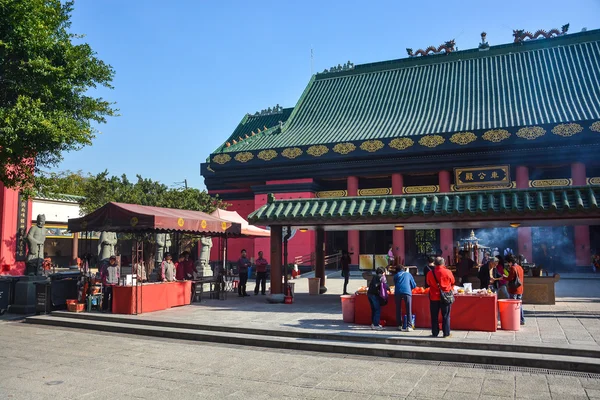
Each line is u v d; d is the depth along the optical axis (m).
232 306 17.12
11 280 16.98
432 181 39.12
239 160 40.00
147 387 7.91
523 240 33.25
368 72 46.31
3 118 12.34
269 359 9.85
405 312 11.73
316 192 40.12
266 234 23.77
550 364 8.88
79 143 15.34
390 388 7.70
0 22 12.55
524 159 33.16
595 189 13.52
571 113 33.00
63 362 9.64
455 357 9.55
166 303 16.41
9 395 7.49
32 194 16.45
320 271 22.55
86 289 16.00
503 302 11.63
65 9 15.45
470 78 41.12
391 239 41.69
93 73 14.78
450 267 19.45
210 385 7.99
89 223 16.67
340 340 11.15
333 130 40.34
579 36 39.84
